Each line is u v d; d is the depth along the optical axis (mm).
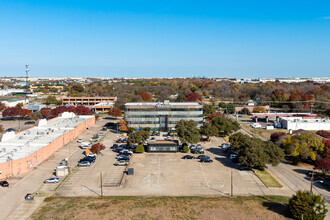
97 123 164750
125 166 86750
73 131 121062
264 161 79500
